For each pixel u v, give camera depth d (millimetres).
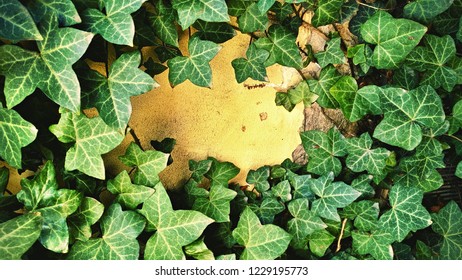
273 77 497
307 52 490
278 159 528
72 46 362
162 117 469
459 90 475
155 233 427
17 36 348
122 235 415
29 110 398
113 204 418
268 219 490
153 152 428
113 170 457
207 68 432
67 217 404
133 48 433
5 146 375
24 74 362
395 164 487
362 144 478
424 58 452
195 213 422
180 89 469
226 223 472
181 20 412
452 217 488
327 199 477
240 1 442
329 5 451
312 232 482
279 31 466
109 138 398
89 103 391
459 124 461
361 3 469
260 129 510
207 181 504
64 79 365
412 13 441
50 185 390
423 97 436
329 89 486
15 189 427
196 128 486
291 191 502
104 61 410
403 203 468
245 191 513
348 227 499
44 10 362
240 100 494
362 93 464
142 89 393
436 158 469
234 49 478
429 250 498
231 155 508
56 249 387
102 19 379
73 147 402
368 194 492
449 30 459
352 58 497
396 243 502
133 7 376
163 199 424
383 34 439
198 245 438
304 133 489
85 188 423
